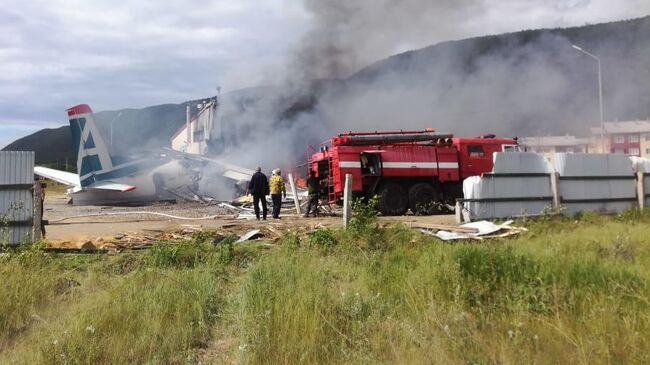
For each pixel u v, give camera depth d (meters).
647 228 11.71
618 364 4.17
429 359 4.39
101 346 4.94
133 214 21.00
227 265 8.79
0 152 10.08
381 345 4.80
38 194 10.23
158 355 4.84
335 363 4.59
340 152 18.53
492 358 4.36
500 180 13.73
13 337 5.60
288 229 12.80
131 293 6.32
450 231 11.73
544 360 4.25
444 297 5.91
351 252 9.20
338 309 5.64
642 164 15.80
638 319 4.91
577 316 5.18
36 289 6.69
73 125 29.20
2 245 9.55
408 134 19.19
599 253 8.76
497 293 5.80
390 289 6.47
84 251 10.03
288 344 4.79
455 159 19.62
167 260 8.87
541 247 9.04
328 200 19.17
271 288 6.17
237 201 25.28
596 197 14.95
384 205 18.66
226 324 5.77
